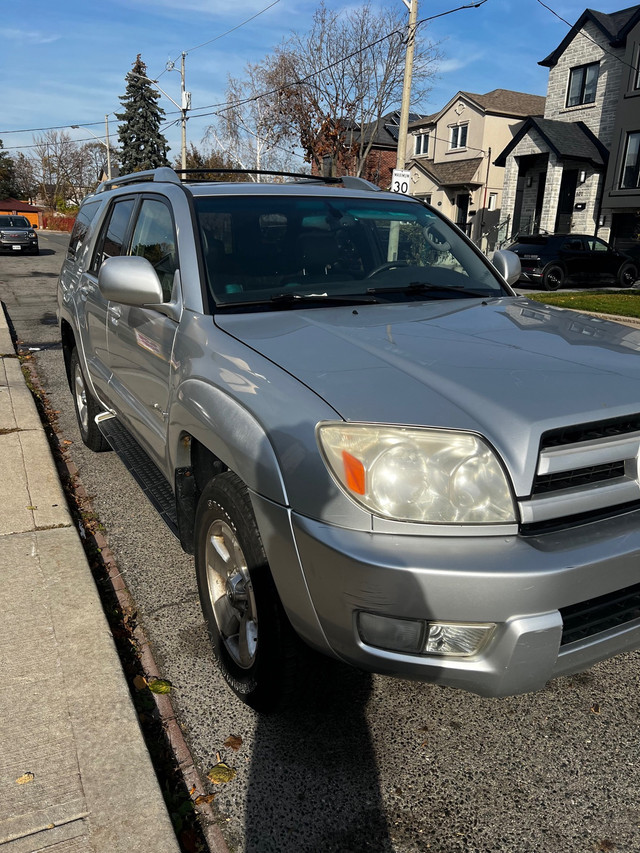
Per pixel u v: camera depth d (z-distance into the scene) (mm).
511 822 2057
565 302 14867
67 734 2232
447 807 2105
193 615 3119
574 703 2586
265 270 3012
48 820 1924
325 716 2488
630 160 24469
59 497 4117
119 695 2412
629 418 2088
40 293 16141
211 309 2783
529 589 1815
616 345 2543
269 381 2215
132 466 3740
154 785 2047
